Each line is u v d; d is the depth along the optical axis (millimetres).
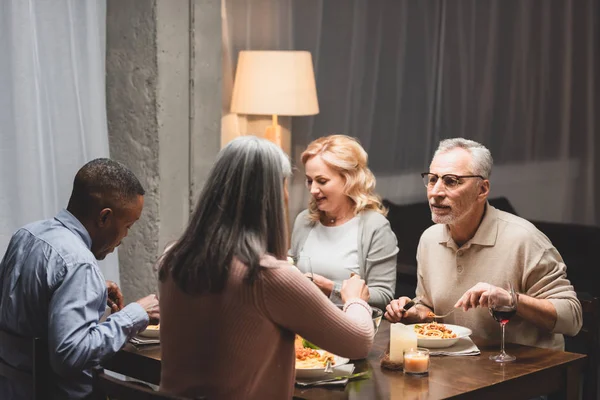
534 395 2170
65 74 3410
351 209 3074
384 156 4574
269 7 4051
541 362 2230
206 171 3721
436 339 2324
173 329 1714
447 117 4848
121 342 2150
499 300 2244
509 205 5195
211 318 1666
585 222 5484
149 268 3582
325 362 2115
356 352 1773
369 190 3062
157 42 3482
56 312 2086
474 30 4918
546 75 5277
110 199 2232
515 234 2555
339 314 1732
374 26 4461
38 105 3328
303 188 4246
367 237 3006
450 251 2672
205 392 1678
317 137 4289
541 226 5254
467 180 2504
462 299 2297
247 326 1656
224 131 3961
